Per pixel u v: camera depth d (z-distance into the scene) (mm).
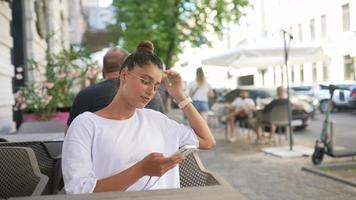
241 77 24000
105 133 2229
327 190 6074
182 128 2514
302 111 14195
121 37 20047
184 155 2113
